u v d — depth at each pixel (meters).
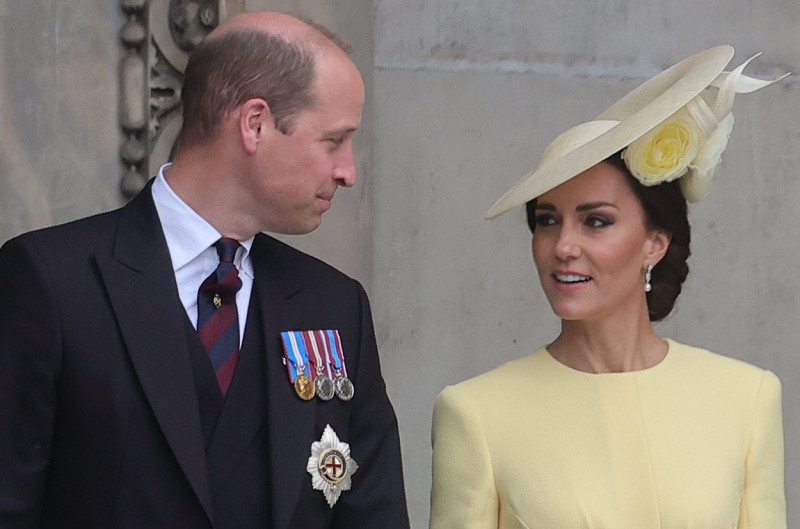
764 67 17.69
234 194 10.11
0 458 9.55
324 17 15.09
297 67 9.98
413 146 16.42
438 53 16.61
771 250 17.50
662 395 11.29
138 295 9.84
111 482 9.55
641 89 11.99
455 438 11.21
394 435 10.95
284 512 9.84
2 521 9.38
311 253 14.94
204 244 10.12
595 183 11.01
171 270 10.01
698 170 11.21
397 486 10.76
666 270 11.55
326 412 10.34
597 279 11.06
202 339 10.01
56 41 13.79
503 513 11.01
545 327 16.92
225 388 10.01
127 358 9.70
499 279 16.75
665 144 10.97
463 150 16.66
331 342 10.55
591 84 17.19
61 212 13.74
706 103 11.16
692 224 17.22
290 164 9.99
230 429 9.93
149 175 13.98
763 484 11.27
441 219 16.52
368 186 15.54
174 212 10.18
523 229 16.91
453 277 16.56
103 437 9.58
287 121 9.95
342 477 10.30
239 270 10.41
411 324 16.33
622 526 10.76
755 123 17.53
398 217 16.31
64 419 9.62
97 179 13.88
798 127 17.69
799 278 17.55
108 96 13.95
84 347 9.64
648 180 10.97
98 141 13.90
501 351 16.72
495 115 16.81
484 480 11.04
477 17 16.80
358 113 10.27
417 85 16.47
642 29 17.39
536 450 10.99
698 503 10.82
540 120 16.98
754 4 17.70
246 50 10.01
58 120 13.77
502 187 16.80
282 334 10.31
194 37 14.17
